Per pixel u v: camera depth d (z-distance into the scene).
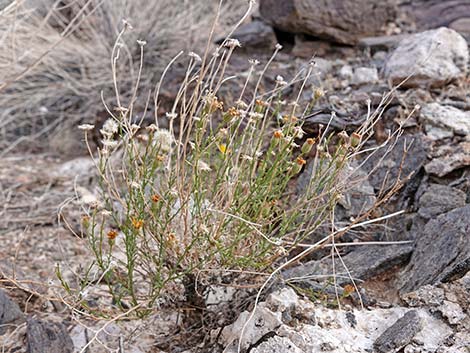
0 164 4.04
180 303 2.25
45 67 4.30
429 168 2.68
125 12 4.39
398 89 3.26
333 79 3.53
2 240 3.04
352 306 2.28
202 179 2.22
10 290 2.54
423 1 4.54
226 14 4.67
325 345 2.01
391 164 2.78
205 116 2.16
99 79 4.30
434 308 2.15
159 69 4.23
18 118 4.56
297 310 2.12
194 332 2.24
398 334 2.03
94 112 4.30
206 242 2.14
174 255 2.19
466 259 2.21
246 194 2.27
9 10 3.04
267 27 4.17
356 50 4.02
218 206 2.22
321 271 2.41
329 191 2.20
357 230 2.57
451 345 2.02
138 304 2.13
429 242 2.38
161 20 4.44
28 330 2.26
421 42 3.35
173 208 2.22
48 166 4.03
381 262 2.40
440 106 2.94
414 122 2.93
